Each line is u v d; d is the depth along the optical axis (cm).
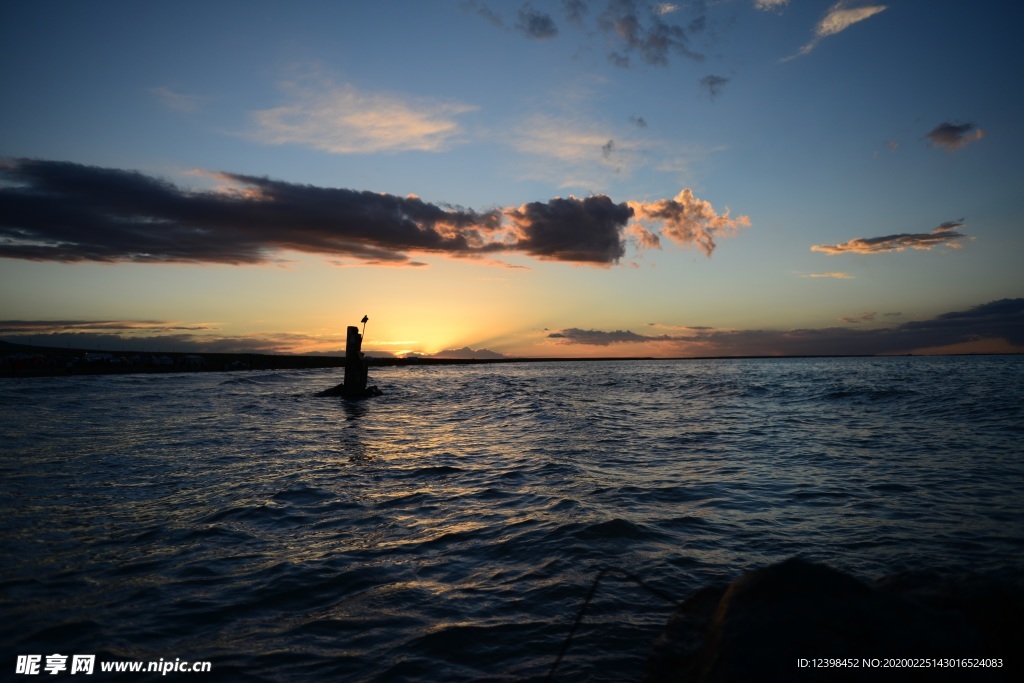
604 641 562
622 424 2572
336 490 1247
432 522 995
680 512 1041
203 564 787
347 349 4522
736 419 2700
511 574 746
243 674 504
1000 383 4738
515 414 3162
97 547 856
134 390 4753
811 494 1169
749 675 355
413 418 2986
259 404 3728
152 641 566
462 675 504
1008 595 433
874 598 398
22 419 2630
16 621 608
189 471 1461
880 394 3756
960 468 1395
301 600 668
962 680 353
